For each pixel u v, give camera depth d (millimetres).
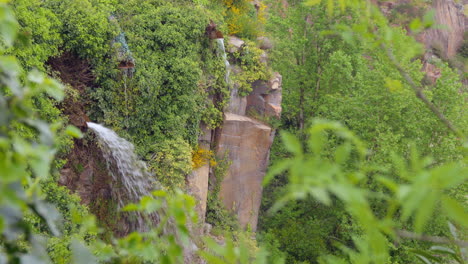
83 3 11281
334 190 714
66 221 4363
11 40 873
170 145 12711
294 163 751
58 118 9422
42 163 818
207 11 15258
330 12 1374
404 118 15820
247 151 16250
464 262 1257
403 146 14000
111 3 12930
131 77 12031
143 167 11992
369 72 16391
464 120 14852
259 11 23234
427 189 721
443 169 723
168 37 13086
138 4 13539
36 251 905
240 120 15812
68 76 11008
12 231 832
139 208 1079
